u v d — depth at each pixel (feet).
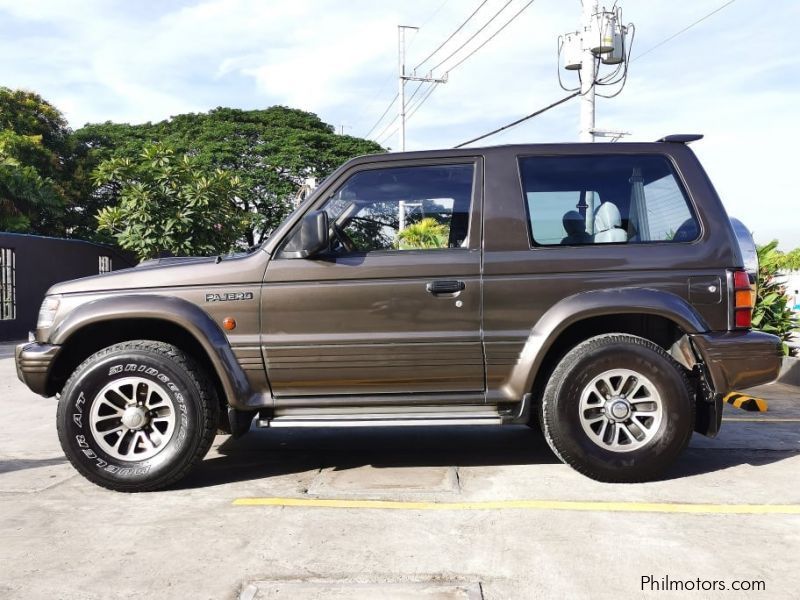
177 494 13.07
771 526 10.98
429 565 9.59
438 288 13.14
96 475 13.07
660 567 9.49
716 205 13.60
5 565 9.82
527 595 8.71
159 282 13.50
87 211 93.30
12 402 23.80
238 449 16.61
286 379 13.37
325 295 13.24
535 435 17.74
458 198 13.76
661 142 14.12
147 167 48.06
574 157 13.89
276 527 11.14
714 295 13.16
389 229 13.80
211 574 9.42
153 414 13.47
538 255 13.24
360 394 13.52
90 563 9.84
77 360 14.47
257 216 109.91
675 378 12.93
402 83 108.99
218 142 112.78
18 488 13.53
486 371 13.29
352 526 11.14
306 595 8.73
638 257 13.25
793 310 29.07
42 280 55.31
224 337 13.30
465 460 15.25
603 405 13.10
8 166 70.44
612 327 13.96
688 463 14.65
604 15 41.24
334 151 120.26
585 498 12.39
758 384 13.09
